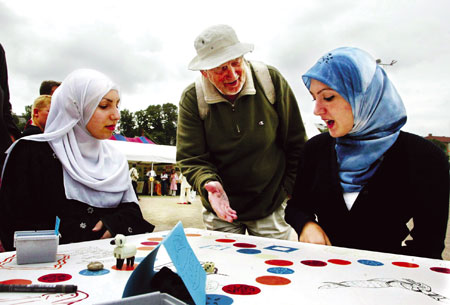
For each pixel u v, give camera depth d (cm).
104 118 173
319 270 89
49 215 154
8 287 69
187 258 65
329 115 138
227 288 74
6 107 227
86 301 65
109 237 155
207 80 193
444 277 84
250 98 192
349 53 134
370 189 135
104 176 178
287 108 200
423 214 125
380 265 95
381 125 133
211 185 171
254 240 134
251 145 194
